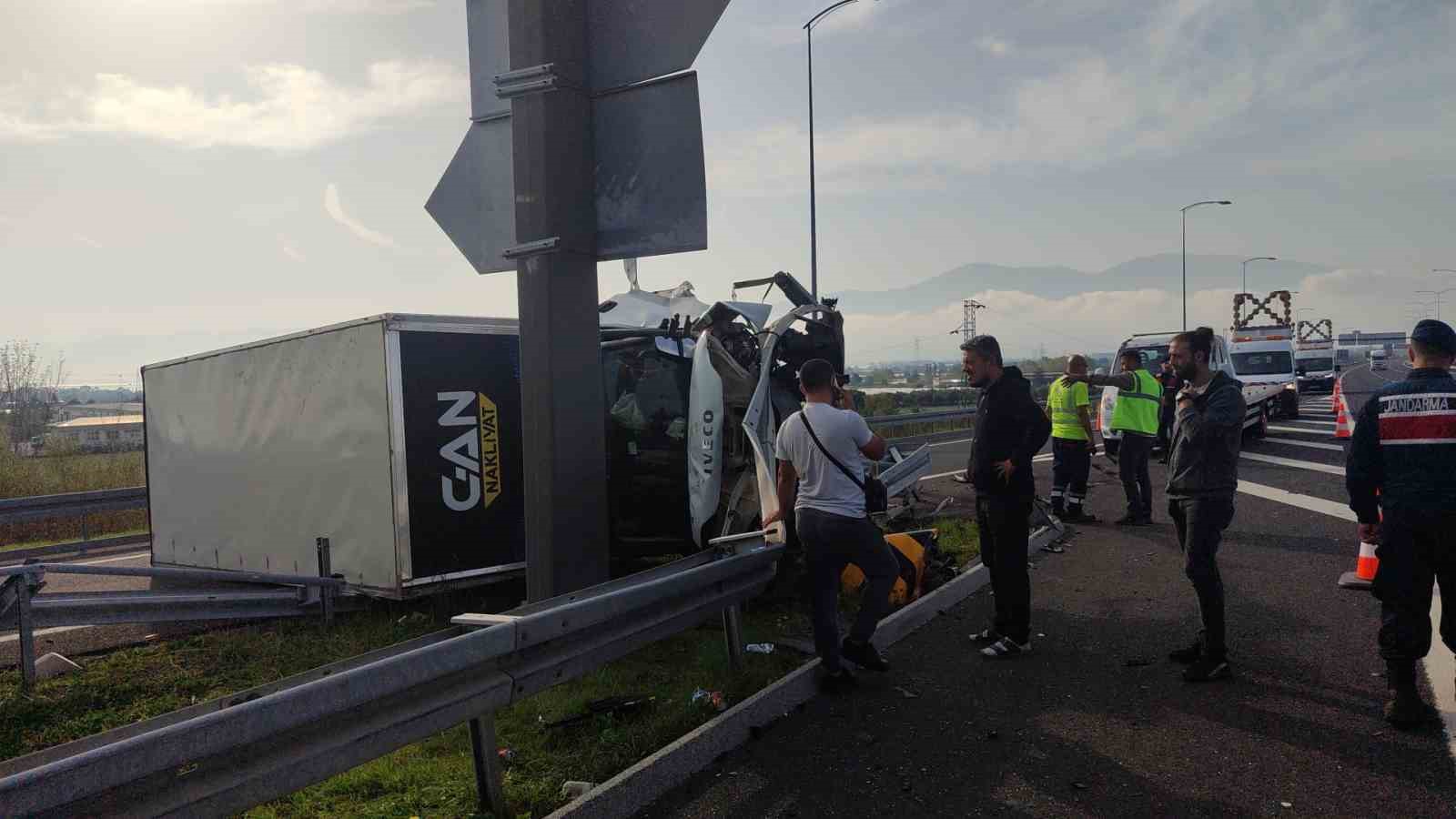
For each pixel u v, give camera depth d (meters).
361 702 2.69
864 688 4.93
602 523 4.23
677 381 7.44
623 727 4.21
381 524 6.53
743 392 7.09
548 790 3.56
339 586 6.62
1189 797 3.54
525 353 4.09
